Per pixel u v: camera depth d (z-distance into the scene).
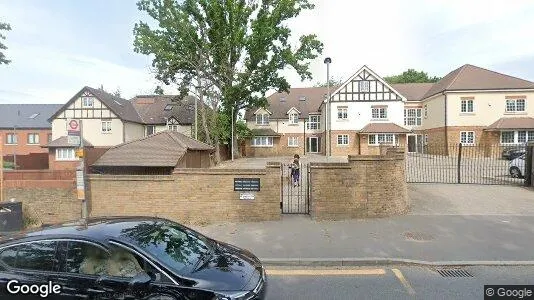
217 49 30.62
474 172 18.66
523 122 31.45
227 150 38.44
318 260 6.36
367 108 37.56
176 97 36.94
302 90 47.75
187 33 30.09
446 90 33.53
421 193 12.12
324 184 9.23
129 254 3.80
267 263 6.40
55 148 32.44
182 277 3.72
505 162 23.62
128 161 13.98
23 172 10.54
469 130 33.22
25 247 3.94
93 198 9.58
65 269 3.81
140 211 9.48
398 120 37.16
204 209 9.34
